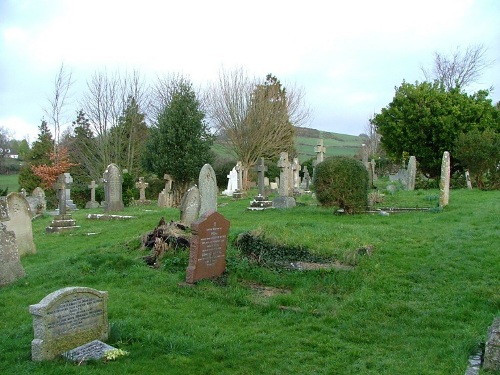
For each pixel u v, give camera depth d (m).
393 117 33.19
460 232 12.87
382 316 8.52
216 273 10.77
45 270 12.01
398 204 19.50
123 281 10.64
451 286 9.59
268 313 8.86
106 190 24.97
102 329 7.15
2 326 8.05
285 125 48.59
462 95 32.47
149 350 6.80
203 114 35.34
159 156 34.16
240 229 13.48
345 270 10.43
